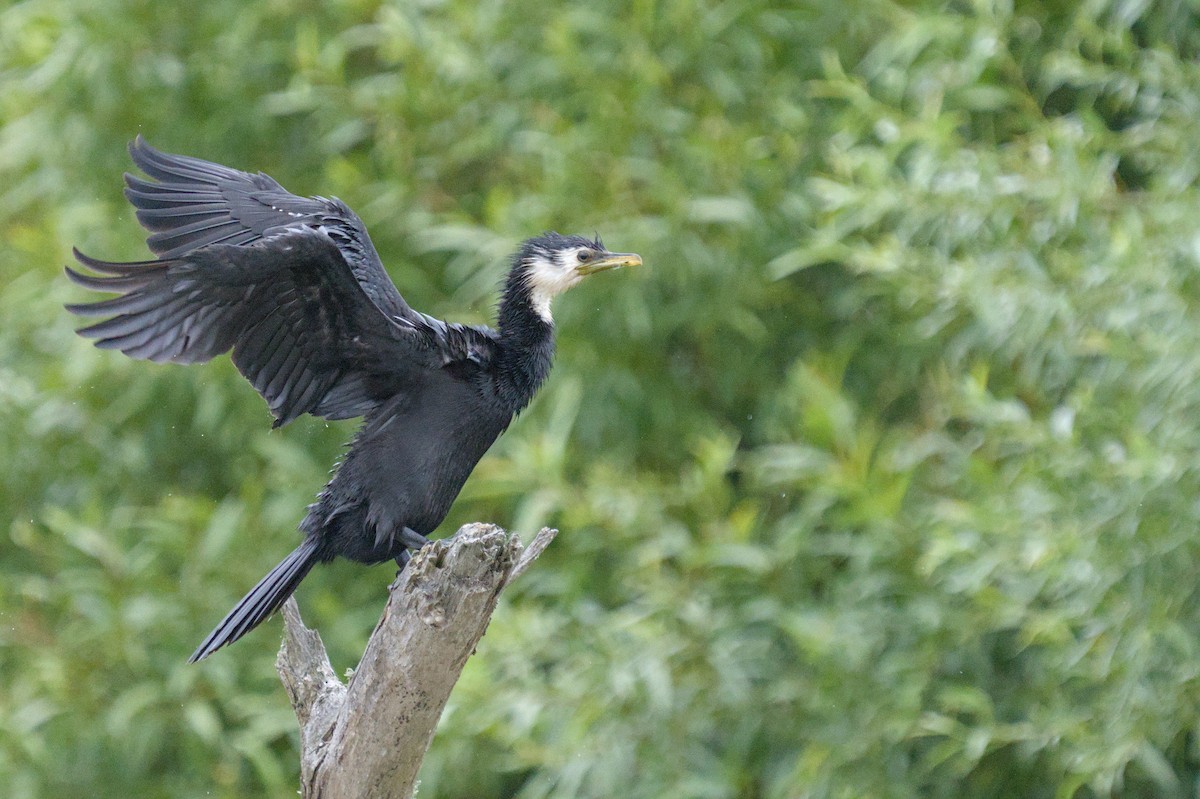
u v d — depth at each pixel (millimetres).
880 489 11156
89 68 13398
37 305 13609
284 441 13461
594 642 11609
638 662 11312
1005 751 12148
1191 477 10031
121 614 12562
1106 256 10234
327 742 6359
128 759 13242
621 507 11742
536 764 11492
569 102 13234
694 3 12906
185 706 13156
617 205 12781
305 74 12977
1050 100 13156
